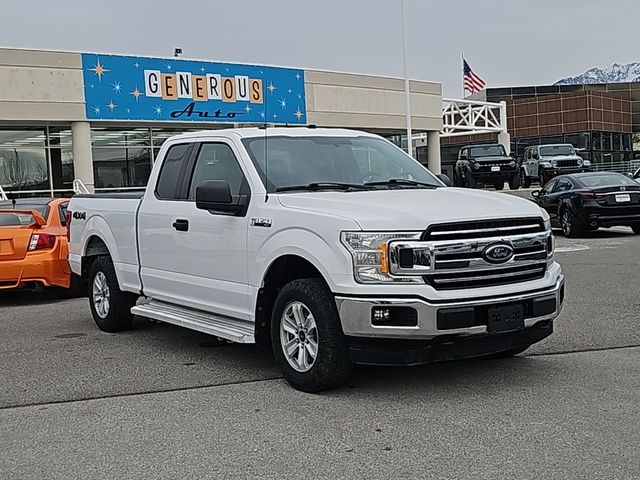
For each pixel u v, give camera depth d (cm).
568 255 1452
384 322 547
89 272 923
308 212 593
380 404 565
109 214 859
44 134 2400
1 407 586
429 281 550
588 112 5366
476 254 563
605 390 584
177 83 2492
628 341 745
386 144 772
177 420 544
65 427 535
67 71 2275
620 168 4569
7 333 888
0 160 2323
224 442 495
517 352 688
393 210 568
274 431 513
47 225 1123
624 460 443
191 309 750
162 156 793
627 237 1770
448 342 559
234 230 659
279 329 618
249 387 625
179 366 702
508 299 564
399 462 452
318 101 2853
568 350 716
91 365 714
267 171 665
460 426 511
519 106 5625
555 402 557
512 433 494
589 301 962
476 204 595
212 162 723
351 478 430
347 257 556
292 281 612
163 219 755
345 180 690
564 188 1842
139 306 806
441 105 3394
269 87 2706
